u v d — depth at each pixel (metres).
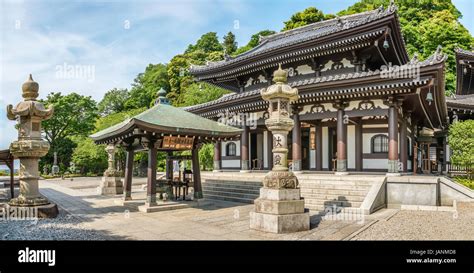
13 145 13.35
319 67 23.81
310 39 21.98
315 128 24.44
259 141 27.72
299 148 21.30
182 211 15.12
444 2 56.12
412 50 47.94
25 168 13.59
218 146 27.12
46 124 50.81
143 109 52.78
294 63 25.12
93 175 51.88
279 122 11.01
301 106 21.53
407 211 14.84
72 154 51.69
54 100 52.31
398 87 16.86
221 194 20.08
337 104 19.61
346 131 21.31
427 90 17.44
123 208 16.31
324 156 24.20
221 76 29.41
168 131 14.34
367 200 14.62
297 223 10.62
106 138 16.41
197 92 42.78
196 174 17.52
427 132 33.22
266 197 10.87
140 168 52.03
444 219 12.83
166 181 18.45
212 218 13.26
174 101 58.50
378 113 18.61
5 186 25.55
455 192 16.02
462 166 24.67
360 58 22.08
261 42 35.12
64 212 15.07
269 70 26.77
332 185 17.08
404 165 21.03
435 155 34.03
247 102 23.28
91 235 10.26
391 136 17.88
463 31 49.19
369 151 21.59
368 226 11.41
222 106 25.11
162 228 11.32
